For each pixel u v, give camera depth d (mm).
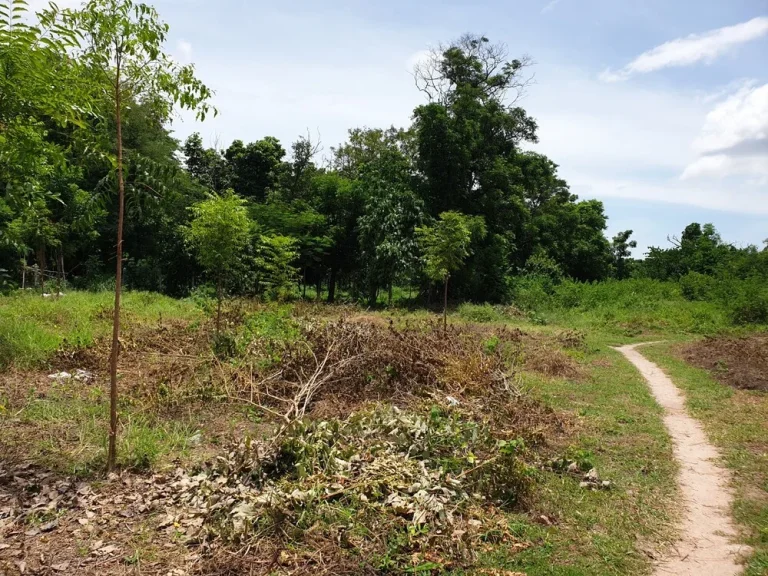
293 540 3924
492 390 7973
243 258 20891
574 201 46062
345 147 38281
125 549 3898
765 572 3938
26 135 5164
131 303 17547
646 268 41781
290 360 8508
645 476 5750
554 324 21641
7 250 21312
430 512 4207
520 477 4961
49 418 6402
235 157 35188
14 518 4250
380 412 6004
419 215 25609
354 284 30109
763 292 20953
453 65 29875
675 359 13227
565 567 3949
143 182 5066
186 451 5809
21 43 4492
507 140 29625
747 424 7633
